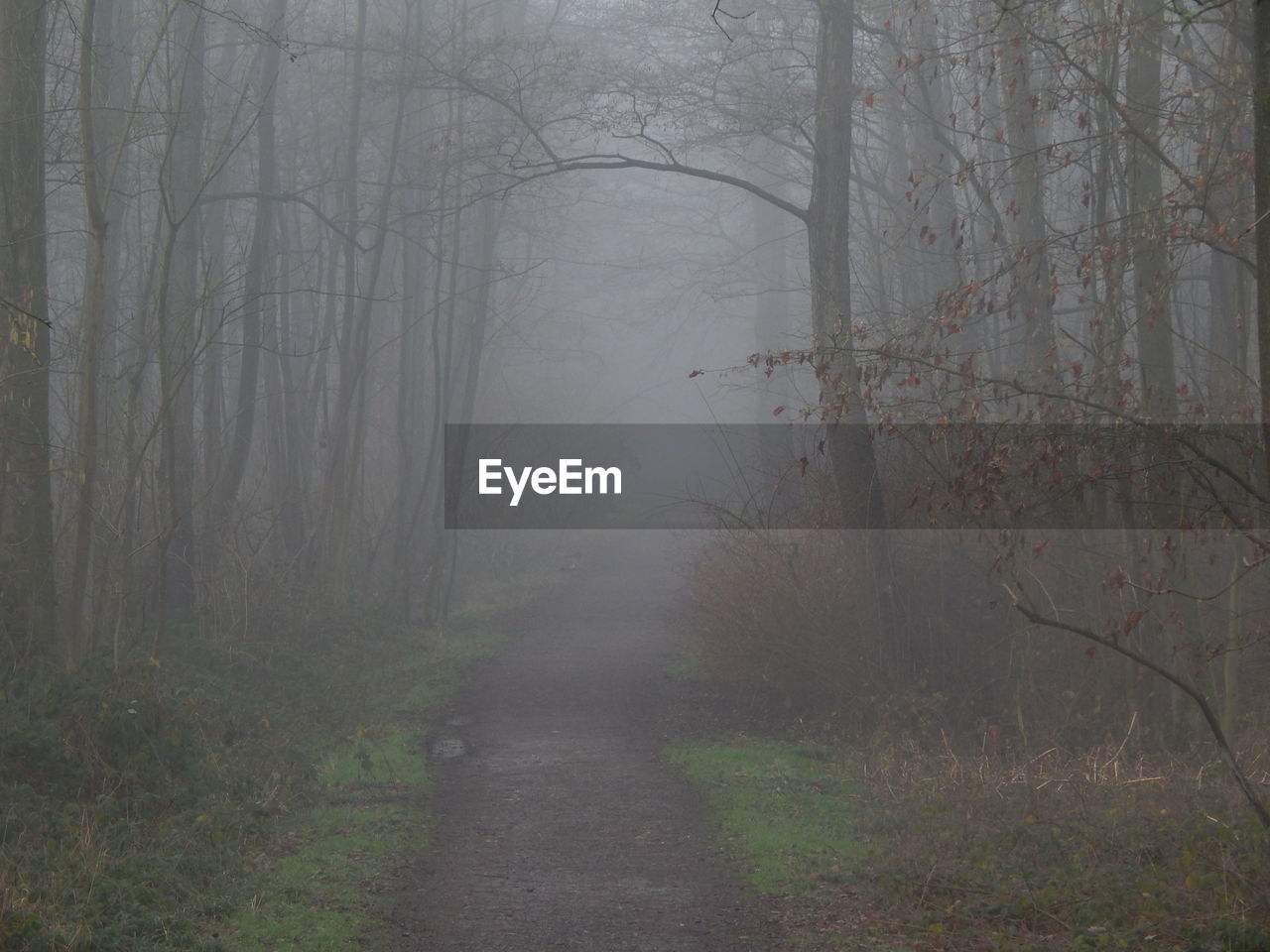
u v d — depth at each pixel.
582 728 15.00
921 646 14.62
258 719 13.66
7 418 11.99
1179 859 8.05
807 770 12.38
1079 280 11.95
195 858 8.24
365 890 8.23
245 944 6.91
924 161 14.86
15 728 9.52
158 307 13.90
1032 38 11.59
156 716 10.59
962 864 8.32
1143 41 11.87
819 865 8.77
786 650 15.00
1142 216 11.70
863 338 11.55
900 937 7.16
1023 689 13.89
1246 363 14.58
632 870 8.88
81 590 12.02
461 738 14.45
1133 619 7.99
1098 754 11.97
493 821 10.46
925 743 13.38
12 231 12.21
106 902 7.20
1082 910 7.30
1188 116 11.49
